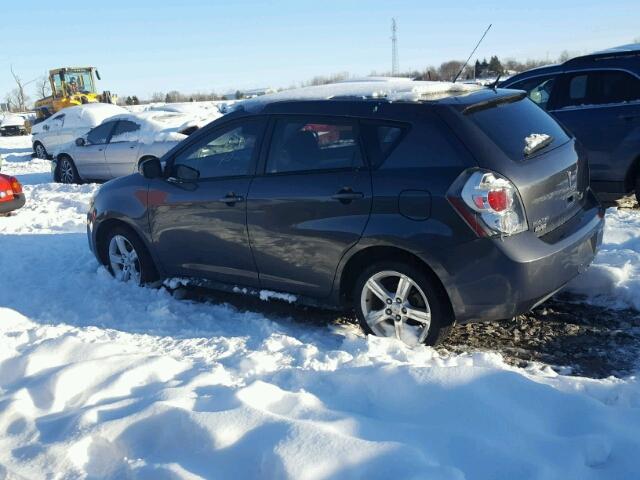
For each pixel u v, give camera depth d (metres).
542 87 8.11
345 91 4.64
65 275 6.39
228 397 3.38
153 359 4.01
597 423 3.01
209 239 5.05
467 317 3.96
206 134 5.15
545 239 4.00
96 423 3.31
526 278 3.80
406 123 4.10
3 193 9.81
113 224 5.90
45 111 33.41
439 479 2.56
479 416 3.07
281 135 4.65
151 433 3.18
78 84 34.19
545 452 2.82
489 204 3.75
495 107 4.34
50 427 3.36
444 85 4.61
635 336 4.38
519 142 4.11
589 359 4.10
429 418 3.16
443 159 3.94
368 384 3.46
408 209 3.96
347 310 5.15
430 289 4.03
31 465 3.07
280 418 3.08
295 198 4.46
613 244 5.96
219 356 4.29
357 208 4.16
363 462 2.72
